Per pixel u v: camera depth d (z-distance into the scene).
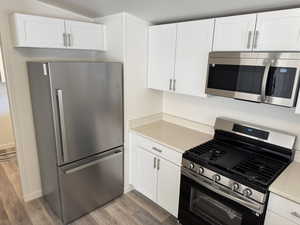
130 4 2.00
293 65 1.46
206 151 2.04
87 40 2.36
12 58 2.19
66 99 1.97
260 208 1.53
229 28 1.80
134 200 2.70
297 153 1.88
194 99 2.62
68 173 2.15
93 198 2.45
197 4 1.83
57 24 2.12
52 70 1.85
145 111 2.77
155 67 2.52
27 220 2.31
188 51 2.14
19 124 2.37
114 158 2.54
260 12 1.71
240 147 2.14
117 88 2.37
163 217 2.41
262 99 1.63
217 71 1.89
